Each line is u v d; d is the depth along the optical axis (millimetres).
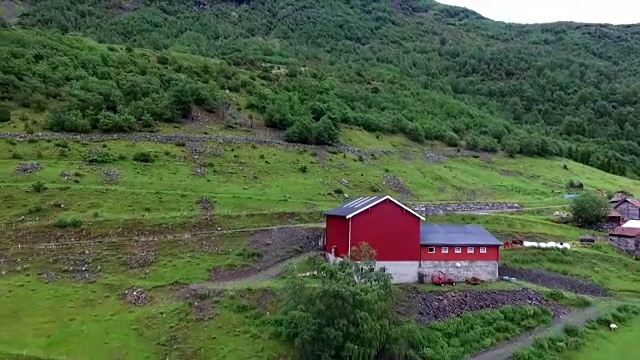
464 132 159000
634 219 96688
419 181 107125
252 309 49531
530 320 55781
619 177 155000
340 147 113938
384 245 59375
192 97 114375
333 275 44906
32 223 61375
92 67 120062
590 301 62719
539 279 67312
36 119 93312
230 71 145250
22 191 67938
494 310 55531
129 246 59938
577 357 50938
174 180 79938
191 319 47875
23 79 104500
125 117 96188
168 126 102812
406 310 51750
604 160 168750
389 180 102250
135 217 65375
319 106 128875
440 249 61750
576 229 91188
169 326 46750
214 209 72500
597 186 133625
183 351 43844
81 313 47781
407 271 60375
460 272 62344
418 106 169875
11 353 41281
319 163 101000
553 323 56875
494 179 122375
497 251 64125
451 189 107500
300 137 110625
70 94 103000
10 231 59344
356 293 42844
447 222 82812
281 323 46875
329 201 84062
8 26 144625
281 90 142375
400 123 141000
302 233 67875
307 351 42094
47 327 45312
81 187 71188
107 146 87062
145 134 95500
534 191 116938
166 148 91250
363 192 92375
